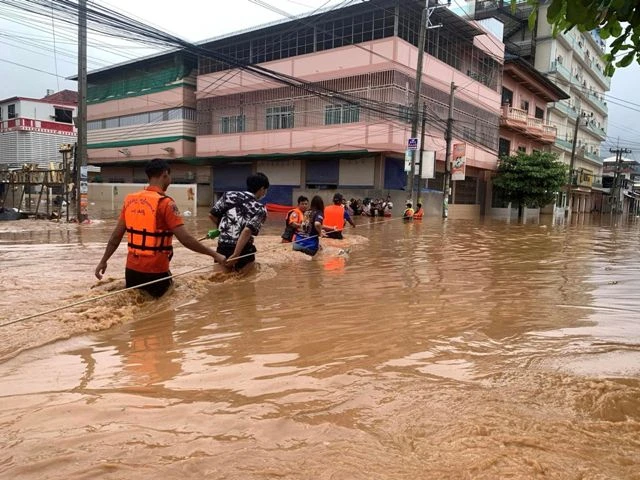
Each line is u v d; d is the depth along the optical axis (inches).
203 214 941.2
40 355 130.1
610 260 382.6
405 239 519.2
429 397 104.5
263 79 1104.2
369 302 203.8
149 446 81.8
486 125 1250.6
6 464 75.6
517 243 519.5
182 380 113.7
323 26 1026.7
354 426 90.4
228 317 174.9
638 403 102.4
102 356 130.6
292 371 120.6
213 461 77.0
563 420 93.7
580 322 175.8
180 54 1241.4
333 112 1011.9
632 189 2834.6
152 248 193.2
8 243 404.8
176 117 1274.6
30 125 1397.6
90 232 518.3
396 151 949.2
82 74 639.8
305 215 368.8
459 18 1010.1
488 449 81.9
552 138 1557.6
